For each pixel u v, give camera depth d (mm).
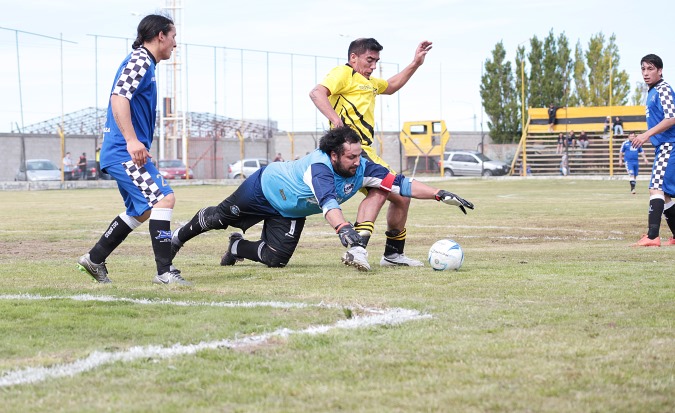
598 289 6430
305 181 7504
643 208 19453
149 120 7074
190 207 22156
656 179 10656
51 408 3416
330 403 3463
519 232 13234
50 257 9797
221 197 28922
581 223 15062
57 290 6559
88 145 48812
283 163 7875
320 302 5883
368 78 8766
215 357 4242
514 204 21719
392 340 4602
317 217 17094
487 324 5035
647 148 47375
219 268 8281
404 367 4031
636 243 10867
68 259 9516
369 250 10555
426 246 11070
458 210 19359
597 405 3395
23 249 10883
